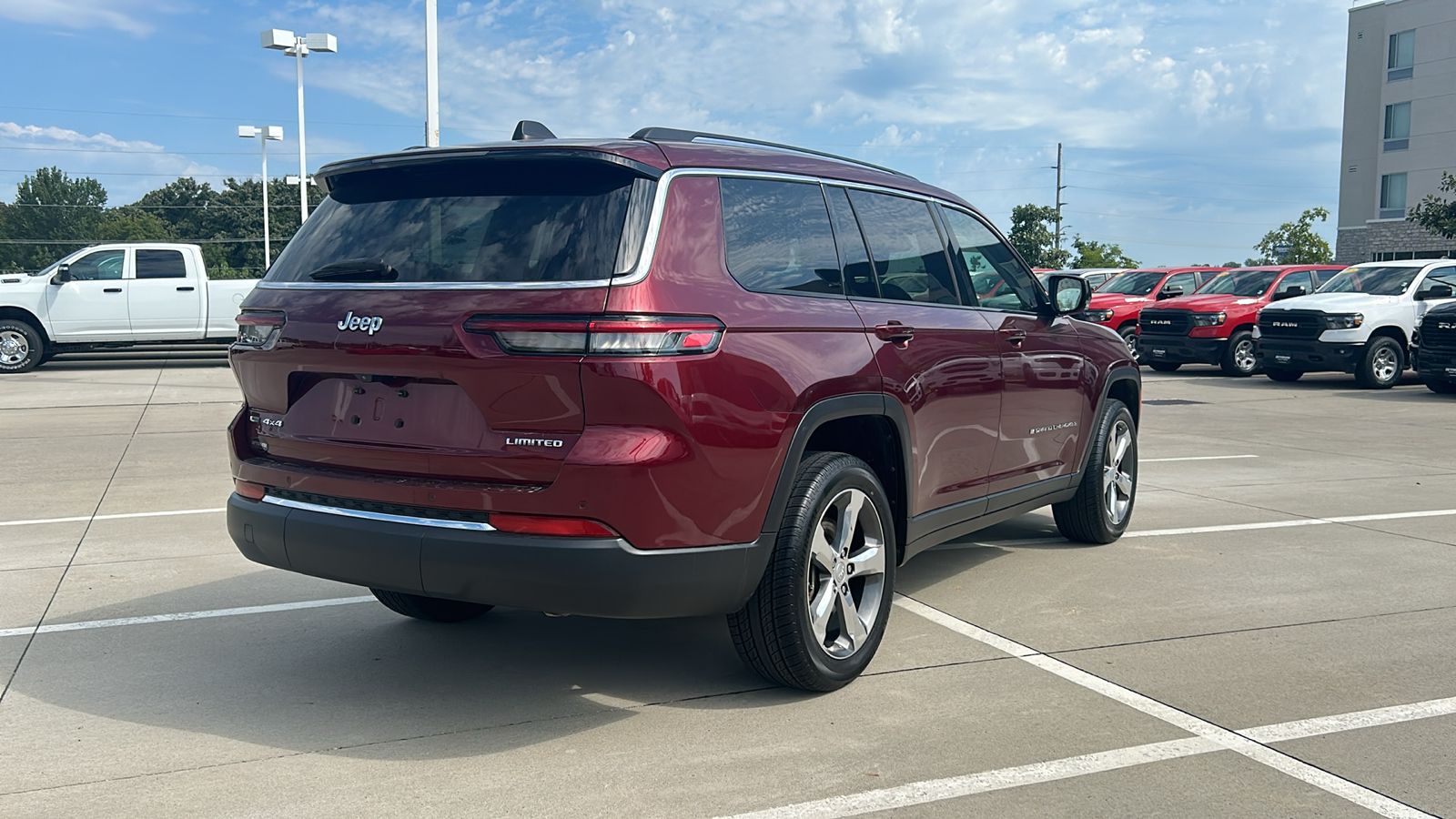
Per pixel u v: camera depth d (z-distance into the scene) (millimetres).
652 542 3252
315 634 4598
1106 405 6031
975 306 4895
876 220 4418
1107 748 3404
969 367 4633
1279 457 9875
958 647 4402
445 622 4762
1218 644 4430
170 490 8000
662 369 3229
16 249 119875
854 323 3986
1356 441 10945
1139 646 4410
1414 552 6074
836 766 3271
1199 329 19000
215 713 3709
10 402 13656
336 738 3496
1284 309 17000
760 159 3926
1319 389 16656
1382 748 3410
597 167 3459
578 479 3186
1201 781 3174
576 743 3447
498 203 3520
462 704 3791
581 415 3211
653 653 4348
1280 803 3039
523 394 3248
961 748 3402
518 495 3244
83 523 6840
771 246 3799
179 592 5246
